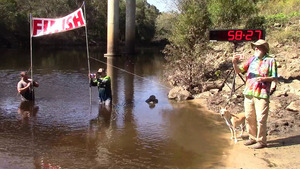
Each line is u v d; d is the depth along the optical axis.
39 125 7.09
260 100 5.55
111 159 5.35
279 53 12.29
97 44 48.66
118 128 7.02
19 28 38.41
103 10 50.06
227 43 15.36
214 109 8.62
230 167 5.04
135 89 11.48
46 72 15.11
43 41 42.62
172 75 12.63
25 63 18.89
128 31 33.12
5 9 37.38
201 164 5.19
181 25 13.99
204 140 6.31
